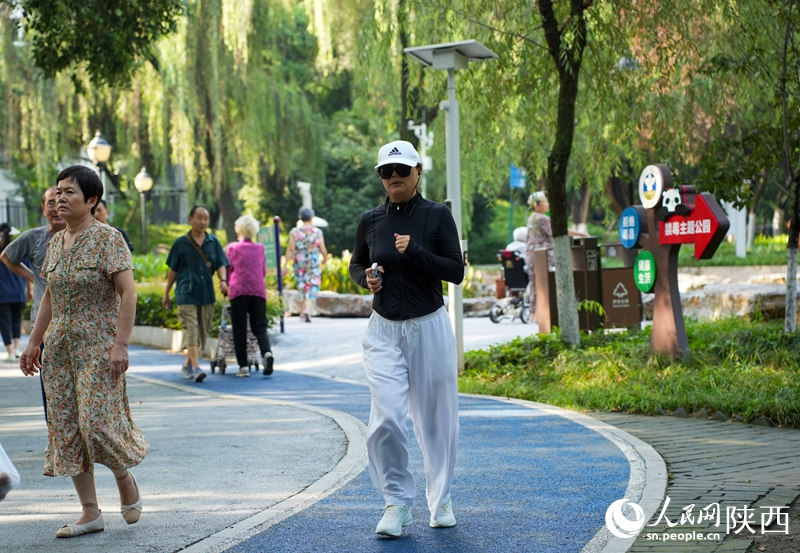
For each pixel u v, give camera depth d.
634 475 7.42
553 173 15.02
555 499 6.76
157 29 17.69
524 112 16.75
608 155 17.59
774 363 12.53
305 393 13.37
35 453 9.08
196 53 35.50
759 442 8.85
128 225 52.34
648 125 16.78
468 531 6.00
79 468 6.12
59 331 6.15
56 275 6.16
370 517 6.41
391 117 28.44
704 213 12.42
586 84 15.83
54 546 5.84
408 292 6.00
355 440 9.40
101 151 26.89
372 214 6.20
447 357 6.06
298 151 44.06
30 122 35.75
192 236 15.04
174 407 12.01
